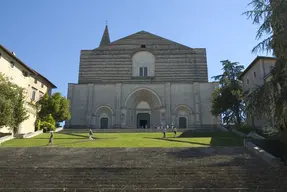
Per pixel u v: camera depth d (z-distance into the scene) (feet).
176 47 164.86
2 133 94.73
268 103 51.78
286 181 42.11
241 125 118.42
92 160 55.77
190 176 45.32
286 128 55.88
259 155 56.34
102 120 150.51
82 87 154.20
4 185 43.06
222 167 49.03
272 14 48.67
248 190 39.63
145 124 152.87
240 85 134.31
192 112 147.23
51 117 129.39
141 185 42.24
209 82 151.74
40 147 66.90
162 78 159.63
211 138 92.68
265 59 117.70
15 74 110.83
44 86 153.69
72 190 40.96
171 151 62.44
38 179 45.19
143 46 166.81
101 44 206.80
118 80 160.45
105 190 40.63
